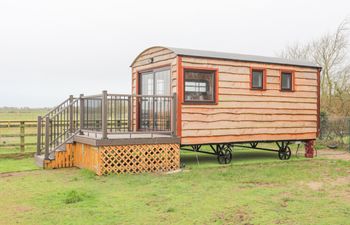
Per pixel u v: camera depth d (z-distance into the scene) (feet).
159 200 21.01
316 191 23.54
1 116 114.11
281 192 23.21
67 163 34.27
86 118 34.55
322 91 79.82
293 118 40.50
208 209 19.03
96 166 29.71
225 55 36.09
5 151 46.91
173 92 33.19
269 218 17.40
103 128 29.66
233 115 35.96
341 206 19.70
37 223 16.79
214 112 34.71
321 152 48.32
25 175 29.86
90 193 22.80
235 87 36.11
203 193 22.80
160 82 36.09
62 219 17.34
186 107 32.99
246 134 36.86
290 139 40.22
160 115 34.63
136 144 30.89
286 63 39.68
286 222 16.79
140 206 19.67
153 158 31.71
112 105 32.76
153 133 31.94
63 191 23.38
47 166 33.27
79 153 33.55
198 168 33.22
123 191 23.47
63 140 36.81
